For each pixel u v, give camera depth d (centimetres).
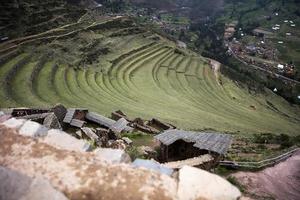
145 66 8300
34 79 5341
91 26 8600
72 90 5444
